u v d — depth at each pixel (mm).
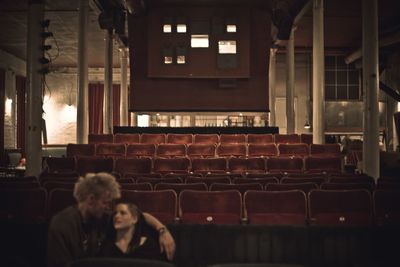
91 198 2975
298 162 11578
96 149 13406
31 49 11812
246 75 17078
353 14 19453
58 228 2975
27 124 11828
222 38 17109
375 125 11133
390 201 5887
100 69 28984
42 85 11977
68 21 19188
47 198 5895
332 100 25766
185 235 4090
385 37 21078
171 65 17078
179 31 17109
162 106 17578
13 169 14984
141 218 3076
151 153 13375
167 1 17016
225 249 4066
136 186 6527
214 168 11438
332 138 26031
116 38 20641
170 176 8758
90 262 2104
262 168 11492
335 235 4031
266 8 17422
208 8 17156
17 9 17297
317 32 15945
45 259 4262
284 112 26422
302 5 17766
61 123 28219
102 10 17031
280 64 26422
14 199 5871
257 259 4043
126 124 22703
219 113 18141
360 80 26078
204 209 5738
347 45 25031
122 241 2998
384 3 17703
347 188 6793
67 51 24594
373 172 11070
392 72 24516
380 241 4023
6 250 4270
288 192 5723
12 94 24812
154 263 2057
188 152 13383
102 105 28969
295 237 4039
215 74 17094
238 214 5719
